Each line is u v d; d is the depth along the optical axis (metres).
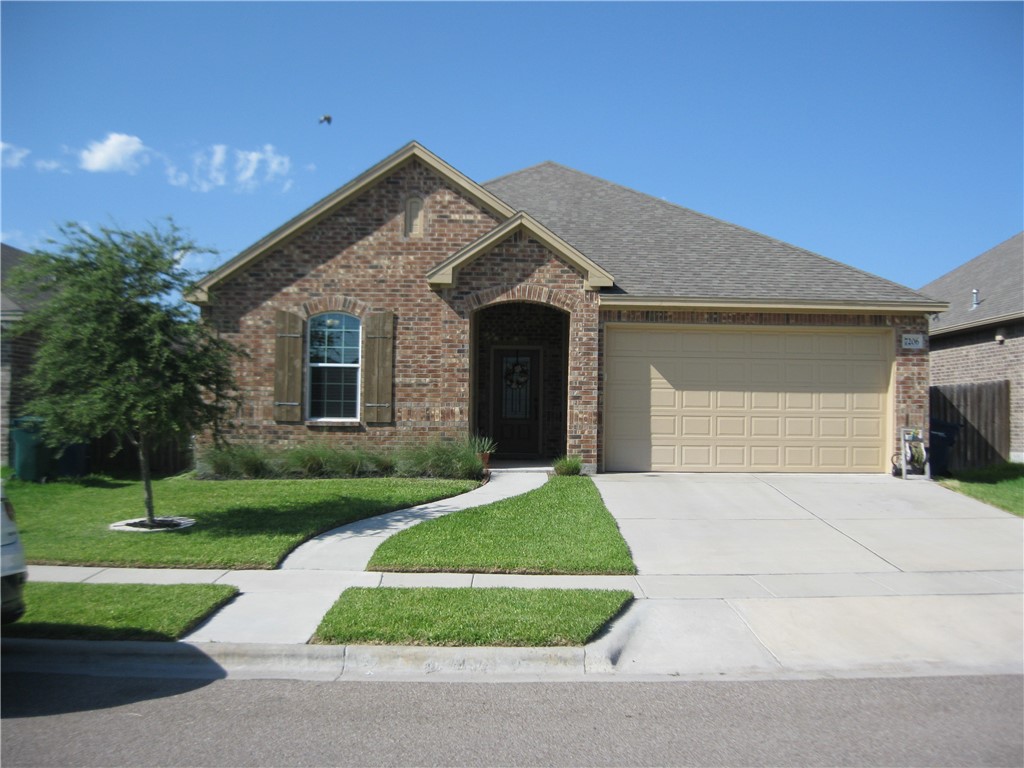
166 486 12.62
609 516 10.52
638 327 14.24
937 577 8.41
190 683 5.65
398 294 14.28
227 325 14.25
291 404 14.17
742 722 5.04
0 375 15.05
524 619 6.57
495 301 13.98
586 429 13.88
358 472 13.55
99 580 7.83
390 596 7.22
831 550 9.41
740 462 14.34
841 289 14.50
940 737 4.83
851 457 14.39
